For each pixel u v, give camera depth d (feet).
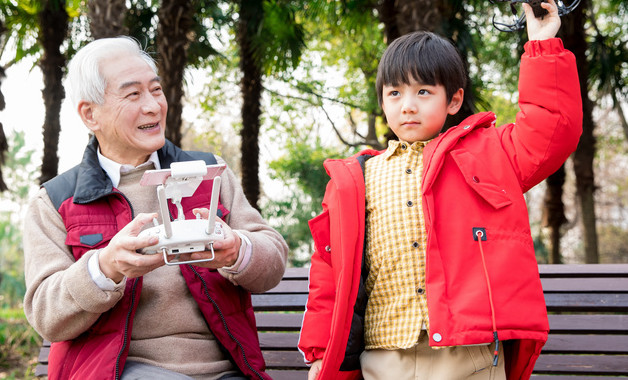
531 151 5.06
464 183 5.19
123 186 5.95
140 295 5.57
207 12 27.55
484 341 4.72
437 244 5.04
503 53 33.94
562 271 7.57
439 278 4.94
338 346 5.21
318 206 39.96
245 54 25.90
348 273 5.22
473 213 5.07
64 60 25.62
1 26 20.17
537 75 4.95
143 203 5.92
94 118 5.87
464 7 20.68
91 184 5.74
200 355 5.59
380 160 5.80
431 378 5.07
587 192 25.99
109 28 15.66
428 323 4.98
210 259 4.86
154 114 5.85
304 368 7.68
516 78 35.63
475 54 20.65
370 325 5.45
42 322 5.25
